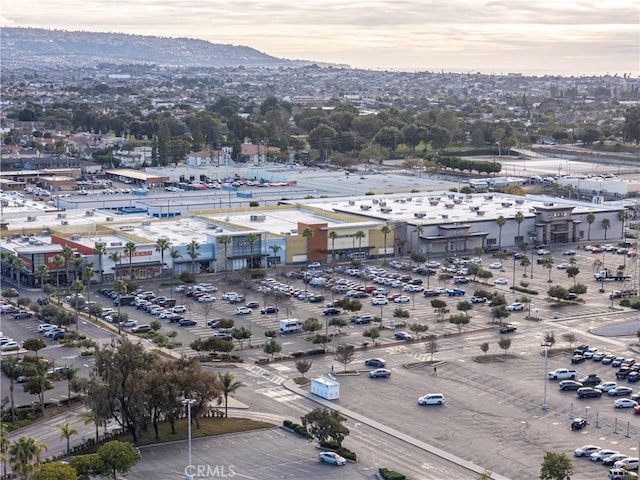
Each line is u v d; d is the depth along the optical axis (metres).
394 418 164.50
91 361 195.62
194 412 154.88
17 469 129.62
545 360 183.50
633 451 149.62
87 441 150.75
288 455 146.75
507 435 156.75
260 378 186.38
